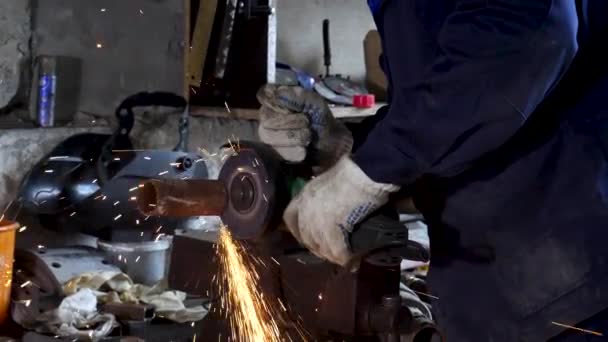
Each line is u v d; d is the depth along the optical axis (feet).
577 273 4.30
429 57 4.25
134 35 10.50
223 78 10.12
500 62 3.85
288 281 5.11
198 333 6.04
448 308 4.76
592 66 4.42
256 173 4.58
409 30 4.34
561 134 4.38
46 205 8.60
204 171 9.55
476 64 3.89
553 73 3.92
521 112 3.94
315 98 4.86
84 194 8.63
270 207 4.52
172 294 7.79
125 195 8.79
